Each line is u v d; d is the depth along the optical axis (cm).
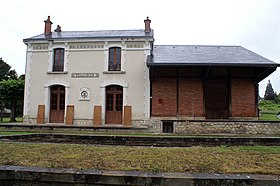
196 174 363
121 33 1816
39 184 372
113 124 1656
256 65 1409
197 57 1584
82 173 364
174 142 831
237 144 812
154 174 360
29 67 1752
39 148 556
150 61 1483
